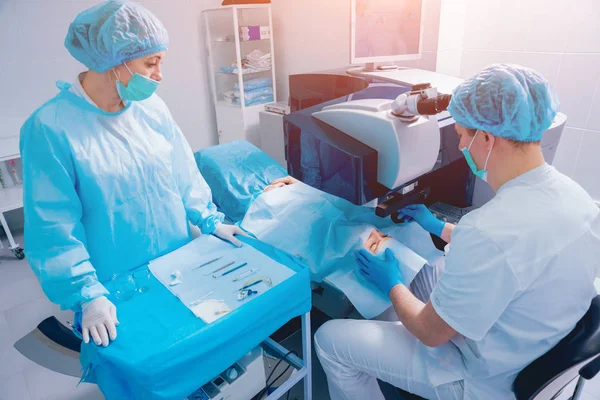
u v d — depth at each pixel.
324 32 3.11
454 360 0.99
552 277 0.80
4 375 1.71
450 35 2.34
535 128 0.81
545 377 0.84
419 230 1.40
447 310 0.86
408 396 1.23
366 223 1.38
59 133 1.01
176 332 0.85
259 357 1.22
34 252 0.98
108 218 1.11
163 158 1.21
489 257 0.79
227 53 3.64
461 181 1.68
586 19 2.04
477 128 0.87
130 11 0.99
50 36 2.76
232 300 0.94
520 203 0.81
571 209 0.82
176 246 1.30
